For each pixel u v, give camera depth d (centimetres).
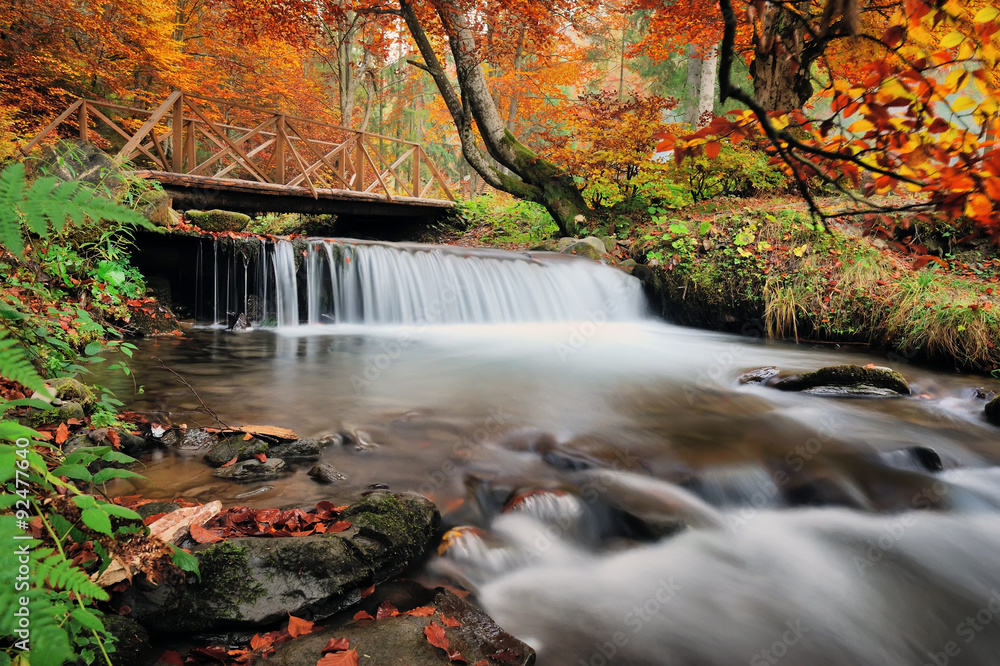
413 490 286
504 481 303
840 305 736
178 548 175
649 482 318
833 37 147
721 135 167
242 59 1819
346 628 184
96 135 1276
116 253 622
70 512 158
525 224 1262
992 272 748
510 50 1166
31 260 459
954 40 141
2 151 544
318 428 356
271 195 992
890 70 147
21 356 102
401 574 227
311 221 1407
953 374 606
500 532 263
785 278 783
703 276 834
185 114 1606
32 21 1204
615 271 902
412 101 2452
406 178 2908
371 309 812
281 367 525
